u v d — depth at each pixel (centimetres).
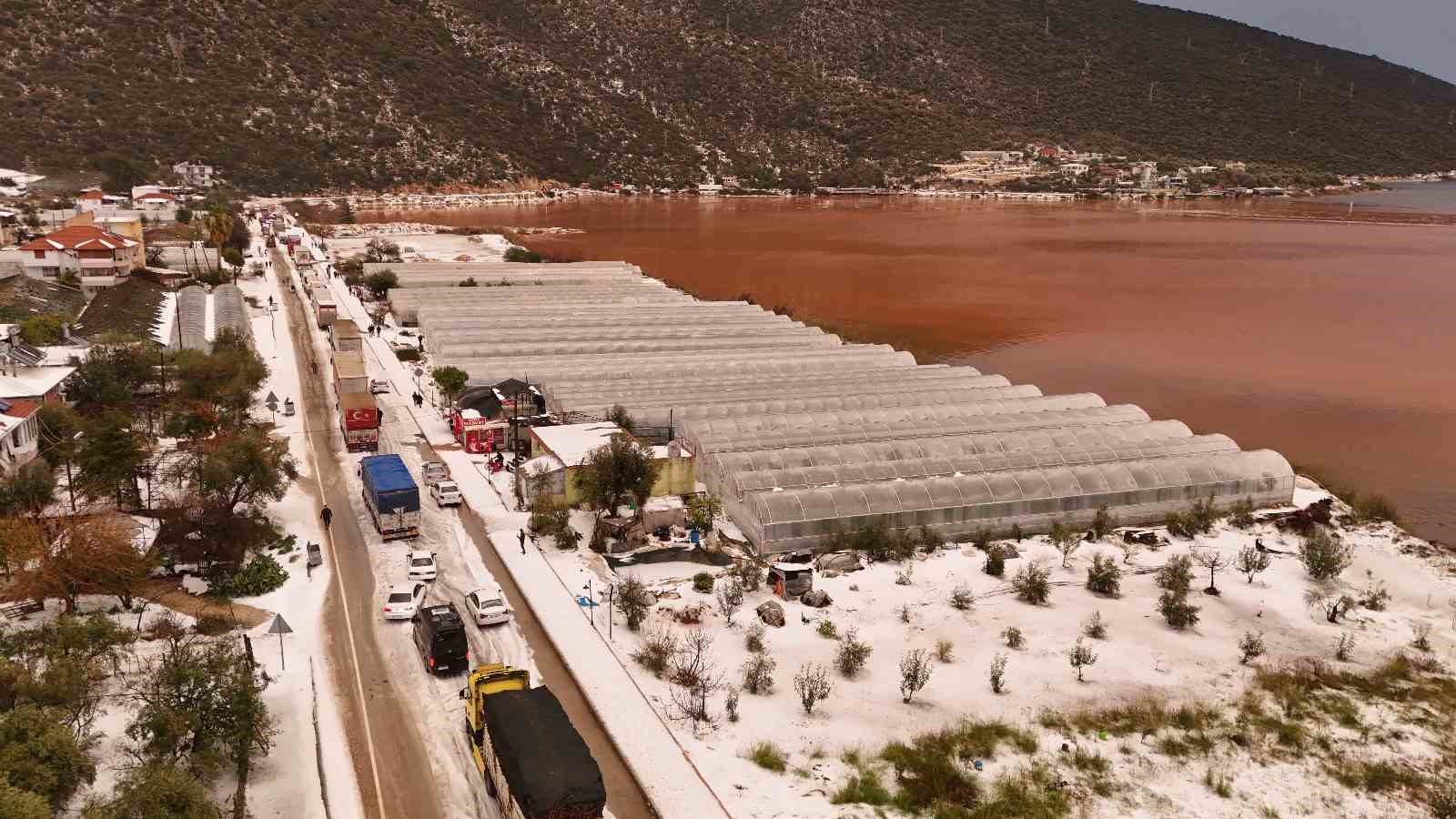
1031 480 6122
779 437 6962
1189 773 3550
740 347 10319
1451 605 5162
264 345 10200
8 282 9681
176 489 5600
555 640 4269
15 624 4094
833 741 3631
